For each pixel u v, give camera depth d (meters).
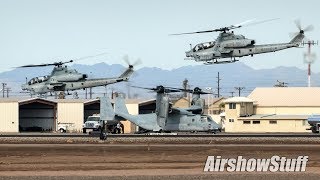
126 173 137.12
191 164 149.12
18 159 157.62
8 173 137.50
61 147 178.75
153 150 172.25
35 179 129.75
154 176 132.88
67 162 152.62
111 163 151.12
